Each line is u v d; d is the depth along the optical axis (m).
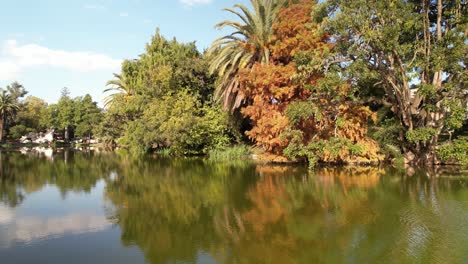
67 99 71.50
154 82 35.22
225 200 12.27
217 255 7.24
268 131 22.31
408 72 18.31
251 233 8.58
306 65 18.89
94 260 7.18
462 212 10.00
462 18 17.27
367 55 18.86
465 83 17.27
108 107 49.00
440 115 19.08
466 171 17.64
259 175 17.97
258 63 24.00
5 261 7.18
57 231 9.17
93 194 14.17
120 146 51.81
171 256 7.26
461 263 6.59
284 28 21.27
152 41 41.16
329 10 18.75
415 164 20.20
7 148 52.84
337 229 8.74
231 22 26.22
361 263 6.68
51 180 18.19
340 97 19.75
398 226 8.86
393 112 22.86
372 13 17.36
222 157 27.80
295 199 12.16
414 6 19.02
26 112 67.12
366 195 12.48
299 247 7.57
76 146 60.00
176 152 32.19
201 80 33.59
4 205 12.32
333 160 21.56
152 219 10.09
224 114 29.72
